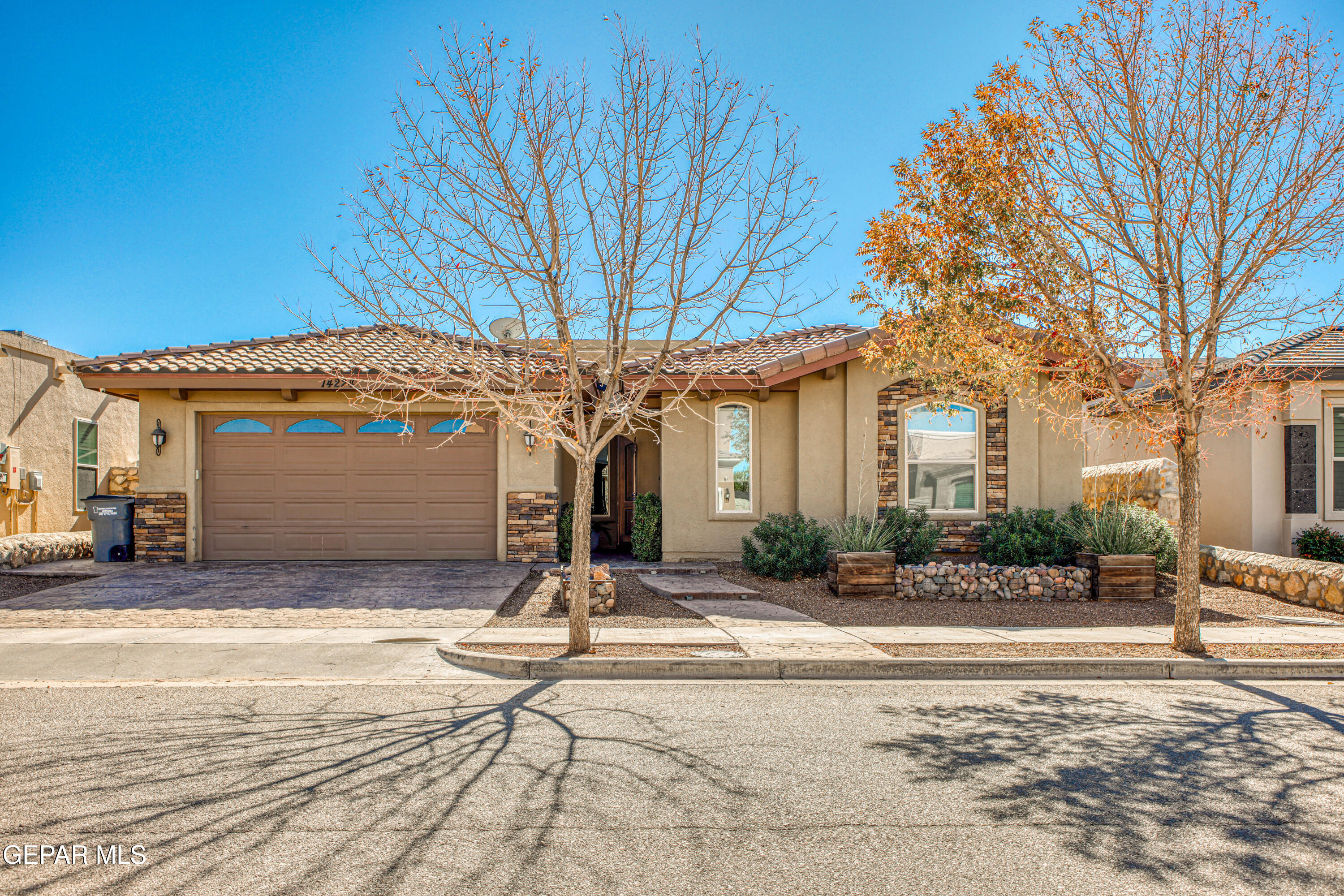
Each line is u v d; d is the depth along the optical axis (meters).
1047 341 8.31
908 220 8.74
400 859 3.46
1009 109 8.34
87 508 13.16
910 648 7.68
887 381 13.34
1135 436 15.52
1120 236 7.84
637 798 4.16
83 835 3.68
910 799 4.18
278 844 3.59
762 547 12.92
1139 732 5.39
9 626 8.72
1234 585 11.95
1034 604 10.67
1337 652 7.72
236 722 5.49
